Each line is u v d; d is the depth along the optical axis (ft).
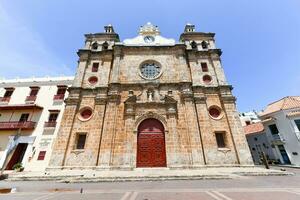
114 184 36.11
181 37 87.15
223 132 63.72
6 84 87.81
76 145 62.18
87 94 70.74
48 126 72.69
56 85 85.46
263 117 93.20
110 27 92.07
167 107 66.03
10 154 58.23
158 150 60.90
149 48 80.69
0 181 43.57
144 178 40.29
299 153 74.69
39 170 63.31
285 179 38.75
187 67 77.25
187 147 59.77
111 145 59.31
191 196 24.48
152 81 72.95
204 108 66.39
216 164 57.41
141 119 64.64
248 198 22.86
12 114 78.02
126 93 70.13
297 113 77.97
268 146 92.84
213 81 73.77
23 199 24.35
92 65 78.28
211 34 86.22
